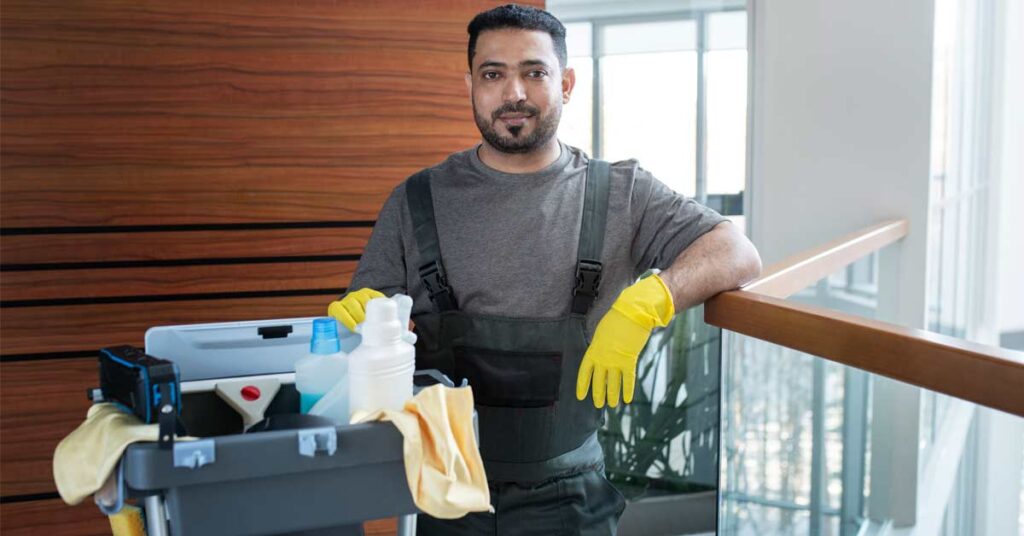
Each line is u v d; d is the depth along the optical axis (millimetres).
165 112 2189
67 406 2199
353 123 2275
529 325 1473
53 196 2166
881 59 2953
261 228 2264
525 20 1452
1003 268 5449
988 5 4520
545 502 1500
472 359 1482
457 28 2295
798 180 3078
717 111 3184
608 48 3119
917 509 1425
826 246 2068
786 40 3045
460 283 1504
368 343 1046
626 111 3148
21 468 2186
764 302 1304
